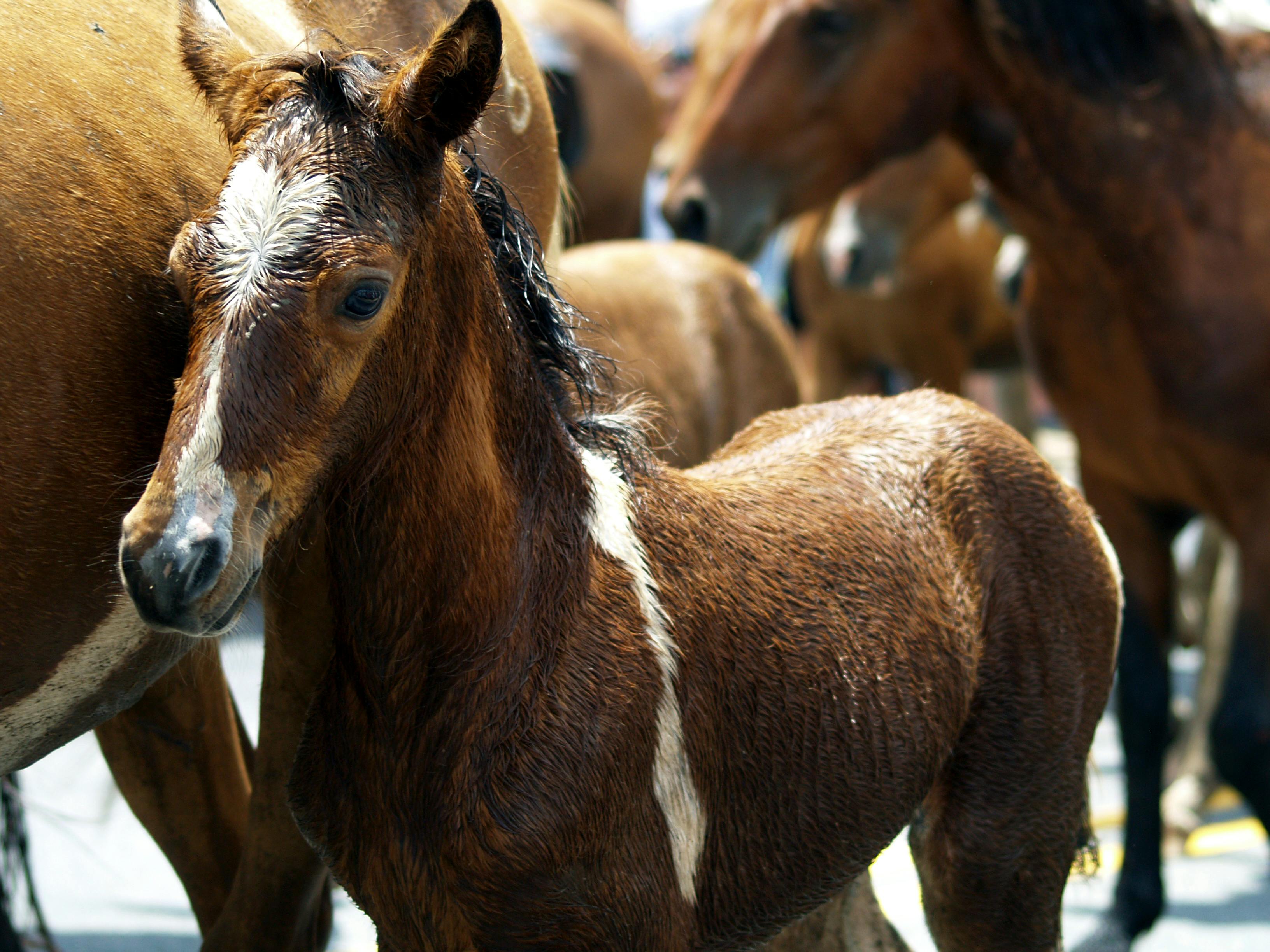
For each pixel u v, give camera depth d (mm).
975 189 10156
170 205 3217
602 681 3094
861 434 4008
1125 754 6211
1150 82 5750
